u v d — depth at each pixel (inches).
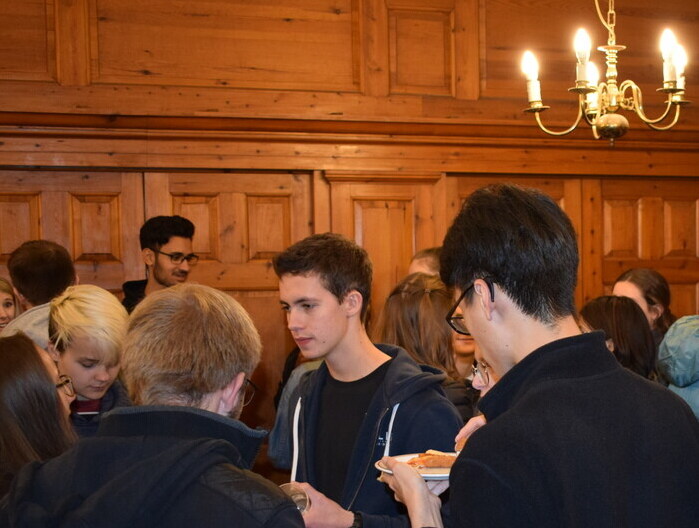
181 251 131.8
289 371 136.0
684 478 36.9
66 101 143.1
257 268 157.5
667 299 132.5
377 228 160.9
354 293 67.1
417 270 114.0
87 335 73.4
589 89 104.3
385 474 50.4
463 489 35.1
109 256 150.9
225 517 35.8
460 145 163.5
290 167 155.4
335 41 156.4
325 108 154.9
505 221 39.5
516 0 165.8
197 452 37.3
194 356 41.1
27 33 142.6
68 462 38.6
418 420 62.8
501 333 39.7
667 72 108.7
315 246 66.6
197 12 150.3
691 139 174.7
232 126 151.3
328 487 65.9
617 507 34.4
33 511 35.8
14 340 57.2
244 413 155.9
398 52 159.6
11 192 146.5
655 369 103.4
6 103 140.4
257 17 152.9
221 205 155.9
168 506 36.1
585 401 36.6
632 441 36.2
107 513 34.9
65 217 148.9
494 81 164.2
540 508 33.8
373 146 159.2
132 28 147.3
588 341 38.7
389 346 71.9
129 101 145.9
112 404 79.6
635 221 177.8
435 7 161.5
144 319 42.4
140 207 152.1
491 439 35.4
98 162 146.9
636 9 172.4
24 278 102.5
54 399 56.2
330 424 67.9
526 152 167.0
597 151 171.2
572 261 39.6
